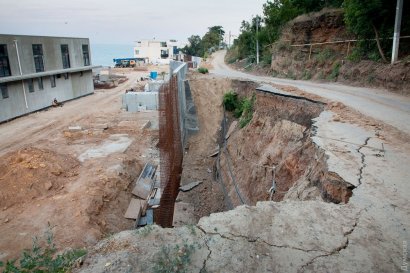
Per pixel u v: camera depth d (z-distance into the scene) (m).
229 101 27.23
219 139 26.20
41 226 12.59
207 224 5.39
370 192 6.46
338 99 16.23
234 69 49.12
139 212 15.73
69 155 19.72
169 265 4.39
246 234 5.11
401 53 21.00
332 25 28.89
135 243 4.92
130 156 21.06
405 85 18.42
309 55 30.52
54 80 36.41
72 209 13.61
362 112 13.45
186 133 27.30
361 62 23.23
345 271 4.34
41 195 15.00
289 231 5.19
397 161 8.07
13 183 14.92
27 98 31.66
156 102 33.75
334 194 7.08
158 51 118.56
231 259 4.56
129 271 4.29
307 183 8.78
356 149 8.95
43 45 33.62
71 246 11.41
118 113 32.84
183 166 22.69
